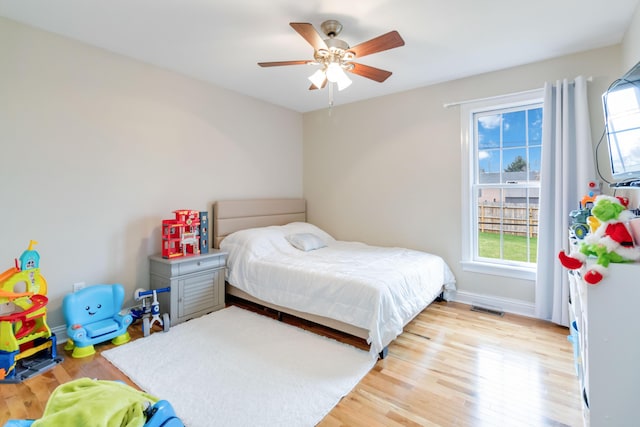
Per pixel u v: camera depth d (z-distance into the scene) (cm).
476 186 332
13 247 224
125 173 282
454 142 334
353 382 190
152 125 299
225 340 246
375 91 370
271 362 213
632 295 113
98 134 264
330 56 215
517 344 239
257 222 396
